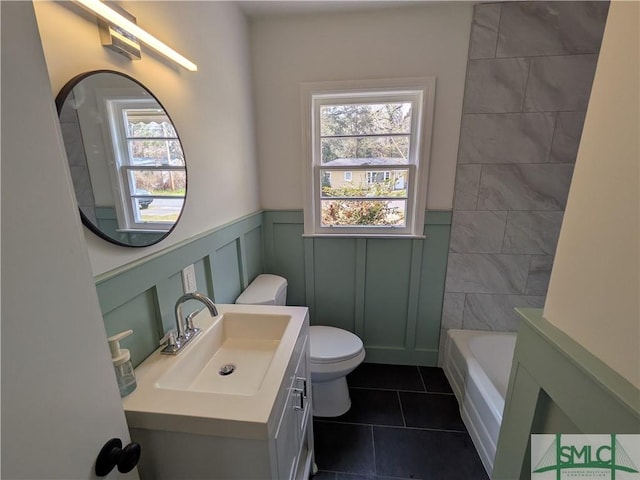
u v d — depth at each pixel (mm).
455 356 1943
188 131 1177
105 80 784
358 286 2115
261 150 1979
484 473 1414
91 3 692
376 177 1971
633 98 532
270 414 709
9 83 376
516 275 1953
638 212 518
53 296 435
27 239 397
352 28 1725
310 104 1852
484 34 1630
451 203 1908
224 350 1172
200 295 995
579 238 664
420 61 1714
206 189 1324
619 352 560
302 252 2121
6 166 371
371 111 1877
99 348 523
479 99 1715
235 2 1583
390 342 2207
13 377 381
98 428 518
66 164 459
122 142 845
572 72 1622
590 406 600
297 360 1063
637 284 520
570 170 1747
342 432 1629
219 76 1426
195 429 717
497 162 1791
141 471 780
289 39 1780
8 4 375
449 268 2002
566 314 707
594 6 1539
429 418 1726
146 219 952
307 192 1992
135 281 898
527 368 822
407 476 1396
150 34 911
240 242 1686
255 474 741
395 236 1983
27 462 401
